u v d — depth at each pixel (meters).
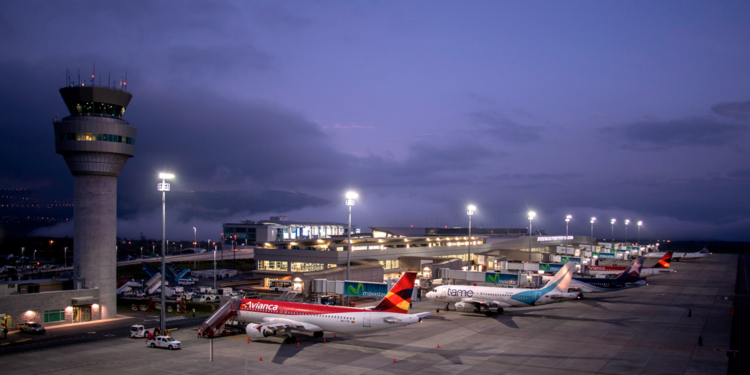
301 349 55.88
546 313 83.50
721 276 157.75
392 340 60.75
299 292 88.75
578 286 96.81
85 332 67.50
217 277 158.00
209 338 62.66
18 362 50.44
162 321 59.97
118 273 170.75
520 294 79.75
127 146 79.56
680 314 82.44
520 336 63.44
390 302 58.84
